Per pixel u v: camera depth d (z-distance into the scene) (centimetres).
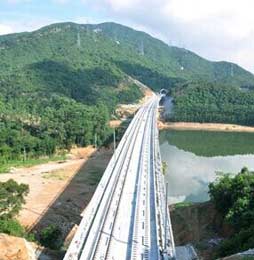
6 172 15425
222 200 9644
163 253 6322
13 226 8331
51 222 10331
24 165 16688
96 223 7712
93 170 16062
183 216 10338
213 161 18825
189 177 15612
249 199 8769
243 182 9388
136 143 17138
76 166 16700
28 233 8956
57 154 19100
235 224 8488
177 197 12950
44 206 11519
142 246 6769
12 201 10100
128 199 9369
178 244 9238
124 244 6900
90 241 6875
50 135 19850
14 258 6350
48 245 8025
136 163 13325
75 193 12912
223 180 10300
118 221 7925
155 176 11412
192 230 9575
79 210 11444
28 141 18200
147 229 7500
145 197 9456
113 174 11475
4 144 17712
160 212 8181
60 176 14975
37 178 14575
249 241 6725
